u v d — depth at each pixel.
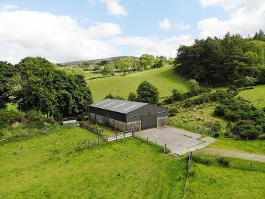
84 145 38.22
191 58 104.25
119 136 40.88
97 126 52.62
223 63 92.88
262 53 108.69
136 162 30.86
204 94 73.94
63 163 32.12
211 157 31.31
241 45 103.88
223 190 22.98
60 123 54.88
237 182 24.61
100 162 31.48
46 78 56.38
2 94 58.25
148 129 47.50
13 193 24.05
